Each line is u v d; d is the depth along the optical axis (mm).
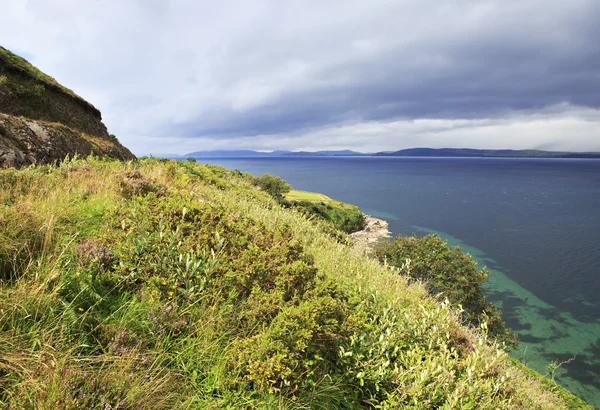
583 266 47812
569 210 97188
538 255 53688
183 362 2840
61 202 4770
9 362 2238
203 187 10375
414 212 95312
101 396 2188
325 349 3434
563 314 32719
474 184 185750
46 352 2336
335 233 12281
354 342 3547
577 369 23406
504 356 4238
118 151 20188
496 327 14820
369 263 7828
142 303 3186
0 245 3178
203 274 3732
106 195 5578
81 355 2484
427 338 4258
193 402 2588
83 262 3404
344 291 4742
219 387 2734
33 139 11523
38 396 2102
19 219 3605
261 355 2848
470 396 3291
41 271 3100
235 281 3781
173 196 5992
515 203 111938
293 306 3375
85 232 4309
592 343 27094
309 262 4641
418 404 3109
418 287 7375
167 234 4051
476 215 90438
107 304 3158
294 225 9250
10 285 2920
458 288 15117
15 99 17266
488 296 37281
